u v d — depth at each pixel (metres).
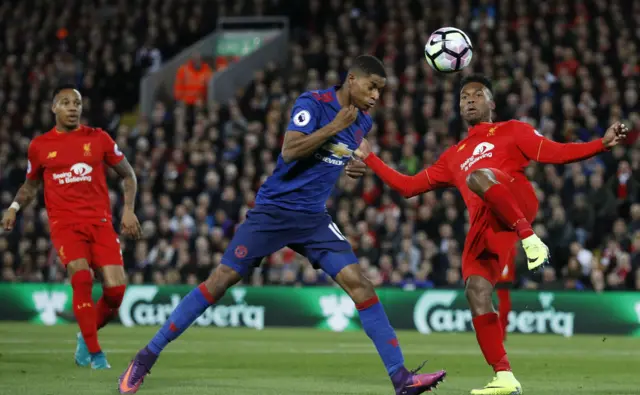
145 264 51.88
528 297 44.69
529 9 65.50
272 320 47.28
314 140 17.25
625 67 59.25
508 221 18.89
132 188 24.92
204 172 56.78
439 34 22.55
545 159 19.91
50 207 23.98
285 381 22.53
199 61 71.75
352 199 52.25
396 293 46.00
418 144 54.41
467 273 20.02
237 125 61.53
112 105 67.81
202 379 22.70
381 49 64.94
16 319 49.12
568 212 49.69
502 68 59.19
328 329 46.38
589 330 43.94
